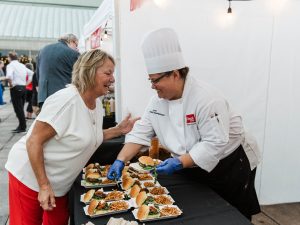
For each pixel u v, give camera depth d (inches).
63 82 132.8
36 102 205.0
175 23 97.9
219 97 59.4
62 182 61.5
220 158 60.9
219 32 100.0
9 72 222.2
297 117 109.1
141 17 98.0
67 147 57.0
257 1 99.4
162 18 97.7
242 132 66.4
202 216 49.6
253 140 71.8
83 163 62.9
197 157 57.0
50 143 56.4
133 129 71.9
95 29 171.6
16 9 681.6
